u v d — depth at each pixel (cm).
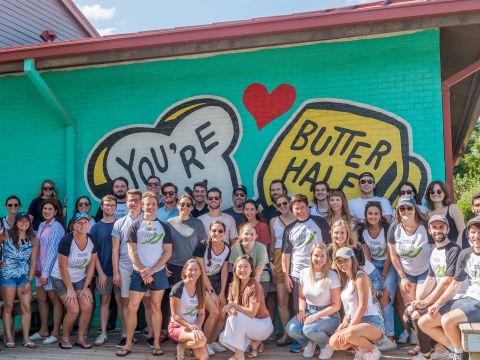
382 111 680
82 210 670
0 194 816
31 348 595
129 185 761
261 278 606
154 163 755
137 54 744
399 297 592
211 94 740
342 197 605
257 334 533
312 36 683
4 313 600
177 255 600
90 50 707
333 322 524
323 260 531
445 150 672
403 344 588
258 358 540
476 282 472
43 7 1175
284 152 708
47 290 630
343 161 688
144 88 766
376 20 627
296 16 643
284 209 614
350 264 511
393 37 680
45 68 789
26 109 816
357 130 686
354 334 495
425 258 540
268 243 629
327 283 531
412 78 672
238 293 541
